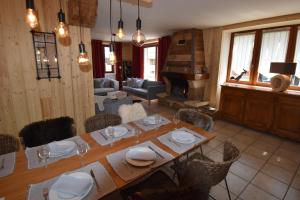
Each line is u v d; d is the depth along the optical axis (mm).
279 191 1958
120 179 1102
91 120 2018
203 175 1310
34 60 2391
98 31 5297
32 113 2494
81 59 1898
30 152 1407
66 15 2502
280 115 3225
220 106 4223
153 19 3680
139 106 2467
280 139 3252
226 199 1837
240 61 4211
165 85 6035
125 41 7742
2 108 2285
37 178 1108
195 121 2207
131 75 8273
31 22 1254
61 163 1270
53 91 2609
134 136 1702
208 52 4629
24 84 2377
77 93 2832
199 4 2727
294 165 2447
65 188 993
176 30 4918
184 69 4789
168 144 1553
